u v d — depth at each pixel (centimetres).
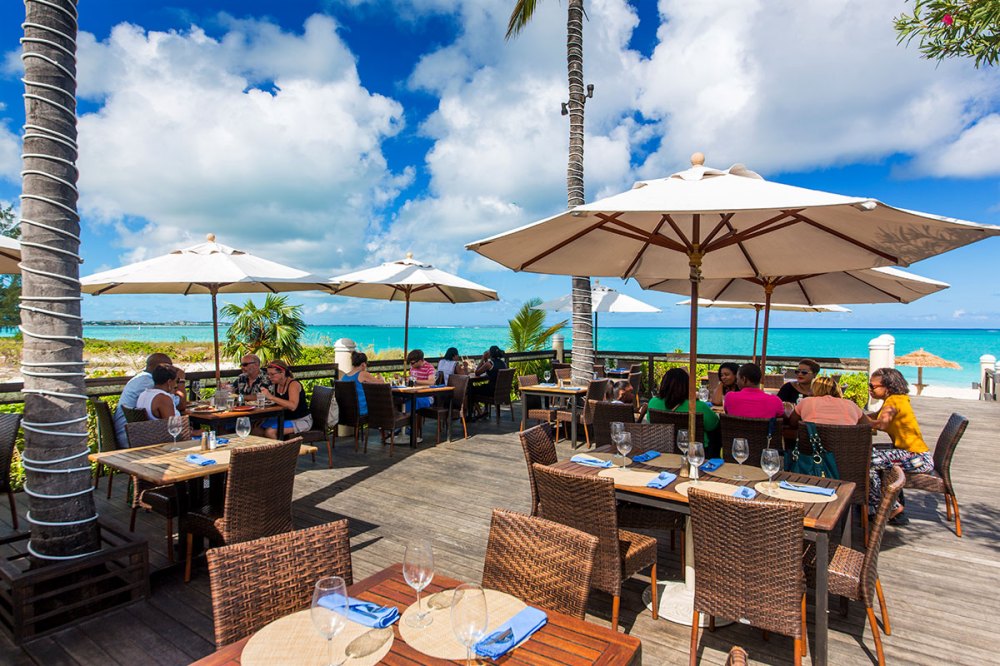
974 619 295
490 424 870
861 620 294
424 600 166
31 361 288
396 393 698
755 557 221
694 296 314
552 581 183
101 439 504
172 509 359
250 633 167
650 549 287
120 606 301
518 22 871
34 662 252
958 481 576
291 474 334
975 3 279
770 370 1013
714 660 257
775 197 222
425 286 834
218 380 639
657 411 421
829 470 361
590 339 788
